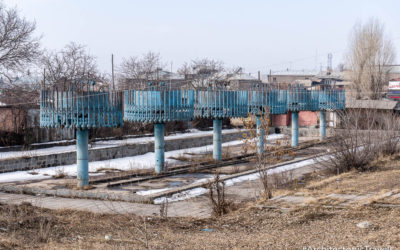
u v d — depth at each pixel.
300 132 45.69
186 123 43.66
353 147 22.97
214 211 14.02
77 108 18.77
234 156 29.47
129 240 10.48
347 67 57.91
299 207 13.54
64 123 18.91
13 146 28.94
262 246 9.68
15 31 32.78
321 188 17.17
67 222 12.65
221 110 26.98
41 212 14.12
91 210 15.11
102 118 19.25
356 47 56.50
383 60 56.03
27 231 11.25
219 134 27.83
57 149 29.55
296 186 17.92
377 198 13.90
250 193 17.52
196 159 28.59
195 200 16.59
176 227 12.16
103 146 30.33
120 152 30.14
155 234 11.19
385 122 28.12
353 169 21.72
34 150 28.36
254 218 12.78
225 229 11.81
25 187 19.12
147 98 22.59
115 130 36.06
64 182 20.75
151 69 54.59
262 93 29.30
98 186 19.66
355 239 9.75
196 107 27.09
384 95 58.38
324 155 24.41
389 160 24.53
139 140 35.06
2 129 29.66
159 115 22.55
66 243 10.20
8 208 13.91
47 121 19.19
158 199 16.80
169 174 23.19
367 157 22.33
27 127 30.47
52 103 19.03
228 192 17.84
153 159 29.61
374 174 20.17
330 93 36.94
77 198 17.78
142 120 22.67
